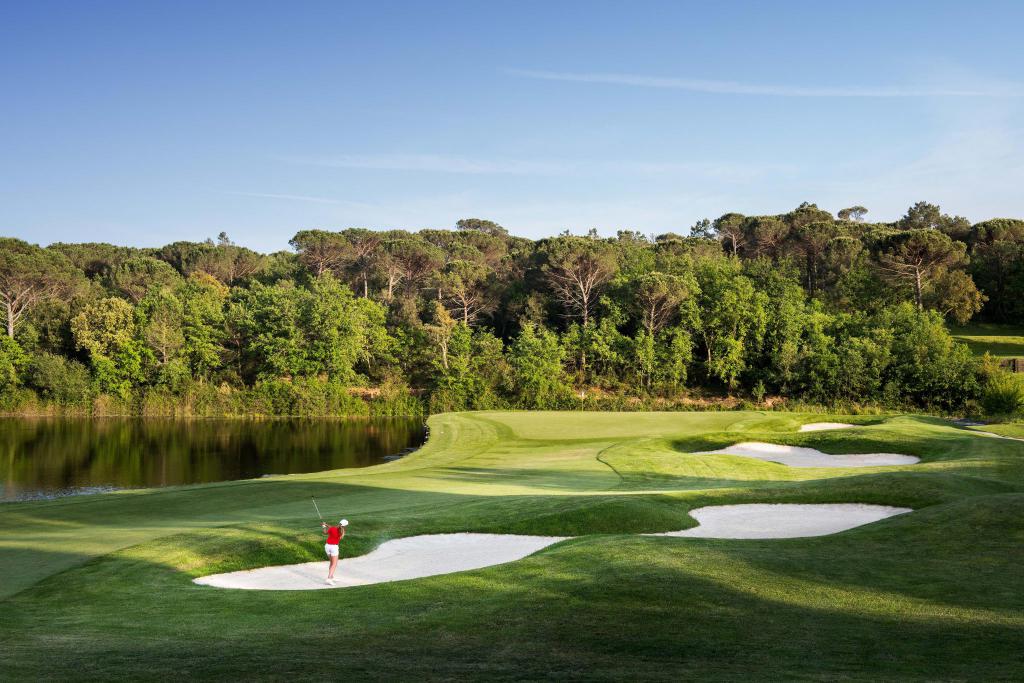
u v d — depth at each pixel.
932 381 63.31
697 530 18.78
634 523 19.00
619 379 74.31
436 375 73.62
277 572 15.76
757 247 106.06
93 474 37.06
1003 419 50.41
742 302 71.12
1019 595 10.99
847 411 63.94
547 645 9.29
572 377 72.50
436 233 111.81
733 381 69.75
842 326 72.06
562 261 80.38
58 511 22.52
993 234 98.06
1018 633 9.25
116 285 94.12
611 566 13.07
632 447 38.88
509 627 10.20
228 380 75.25
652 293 73.12
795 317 71.19
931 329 66.81
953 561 12.96
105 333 71.44
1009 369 69.12
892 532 15.16
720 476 30.97
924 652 8.55
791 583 11.82
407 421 64.31
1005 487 21.30
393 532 18.55
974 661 8.17
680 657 8.59
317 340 72.81
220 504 23.67
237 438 52.06
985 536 14.45
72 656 9.02
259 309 76.44
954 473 24.92
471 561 16.38
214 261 108.94
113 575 14.66
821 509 20.83
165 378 70.69
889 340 66.75
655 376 71.50
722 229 113.69
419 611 11.32
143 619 11.60
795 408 65.88
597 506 19.83
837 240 91.56
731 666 8.14
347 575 15.55
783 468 32.94
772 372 69.06
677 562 13.18
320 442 49.84
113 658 8.88
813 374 66.75
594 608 10.86
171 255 114.12
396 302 89.12
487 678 7.85
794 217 103.56
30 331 72.38
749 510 20.97
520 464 35.53
